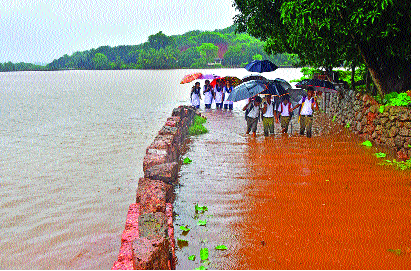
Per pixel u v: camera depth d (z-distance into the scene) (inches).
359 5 427.8
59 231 277.7
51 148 560.1
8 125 792.3
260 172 374.3
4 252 248.1
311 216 263.6
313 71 824.9
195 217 268.5
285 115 572.7
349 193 306.3
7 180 402.9
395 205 278.2
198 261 209.6
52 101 1423.5
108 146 570.6
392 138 441.7
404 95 453.4
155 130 711.1
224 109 938.1
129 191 366.3
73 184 387.9
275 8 619.5
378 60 558.3
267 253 215.2
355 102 575.2
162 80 3668.8
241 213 273.4
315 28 485.7
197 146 504.4
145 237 192.4
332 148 464.4
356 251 213.5
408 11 442.3
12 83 3567.9
